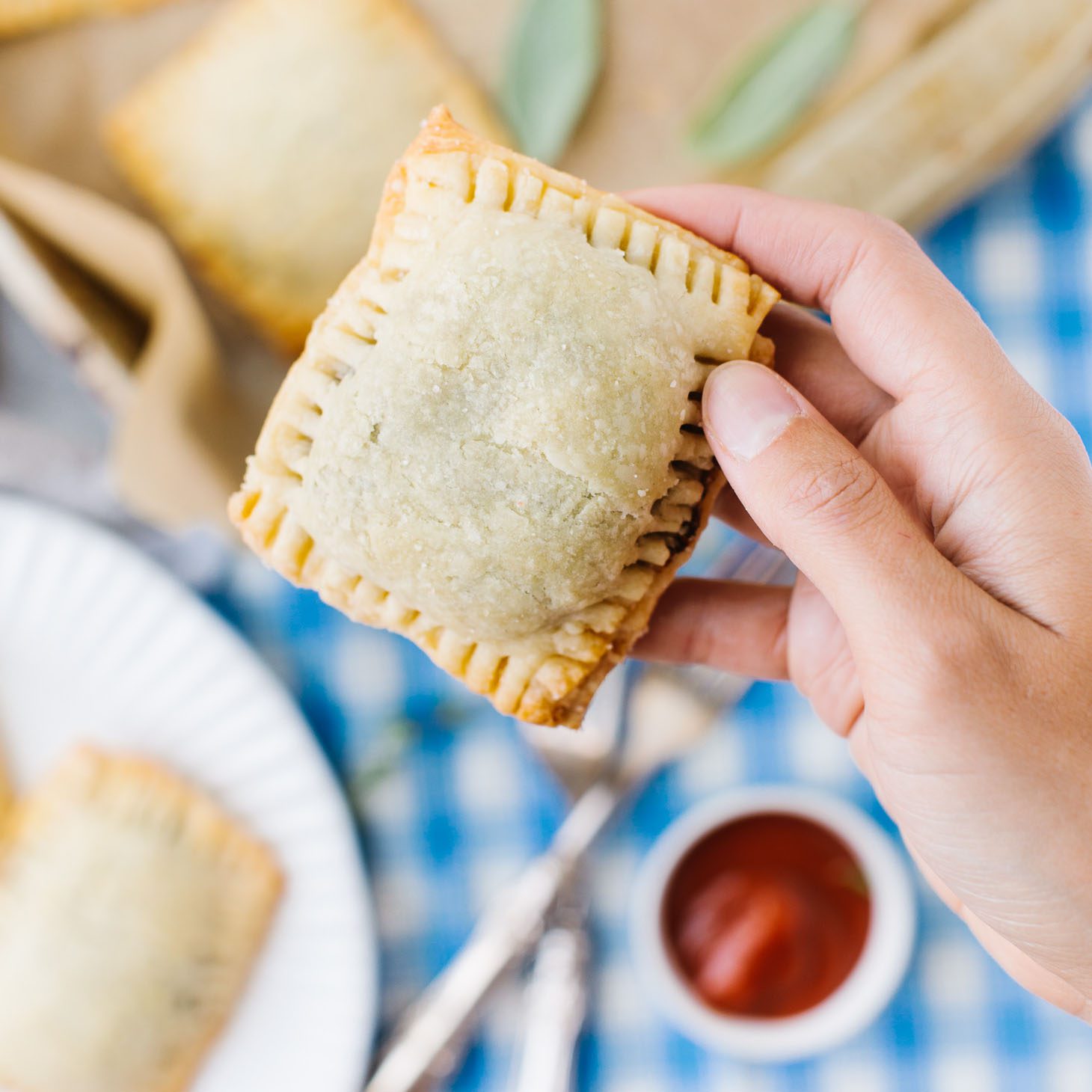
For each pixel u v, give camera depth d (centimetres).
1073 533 48
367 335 49
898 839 63
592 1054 64
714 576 61
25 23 63
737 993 61
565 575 48
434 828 64
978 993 63
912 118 61
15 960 63
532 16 62
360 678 64
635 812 64
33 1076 63
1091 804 48
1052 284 63
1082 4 60
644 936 61
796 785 64
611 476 48
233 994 63
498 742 64
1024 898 49
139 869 63
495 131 63
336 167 63
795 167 62
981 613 47
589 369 47
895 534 47
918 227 63
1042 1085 63
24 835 64
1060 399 63
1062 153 63
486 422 48
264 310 64
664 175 64
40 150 64
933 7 63
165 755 63
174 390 59
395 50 63
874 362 51
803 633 54
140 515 64
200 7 63
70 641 63
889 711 48
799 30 62
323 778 63
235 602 64
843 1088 63
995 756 47
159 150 63
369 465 48
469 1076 64
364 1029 63
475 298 48
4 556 63
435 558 48
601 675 50
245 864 63
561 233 48
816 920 62
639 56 63
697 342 49
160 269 59
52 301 60
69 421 64
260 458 49
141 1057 63
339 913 63
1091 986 50
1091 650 48
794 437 48
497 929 63
